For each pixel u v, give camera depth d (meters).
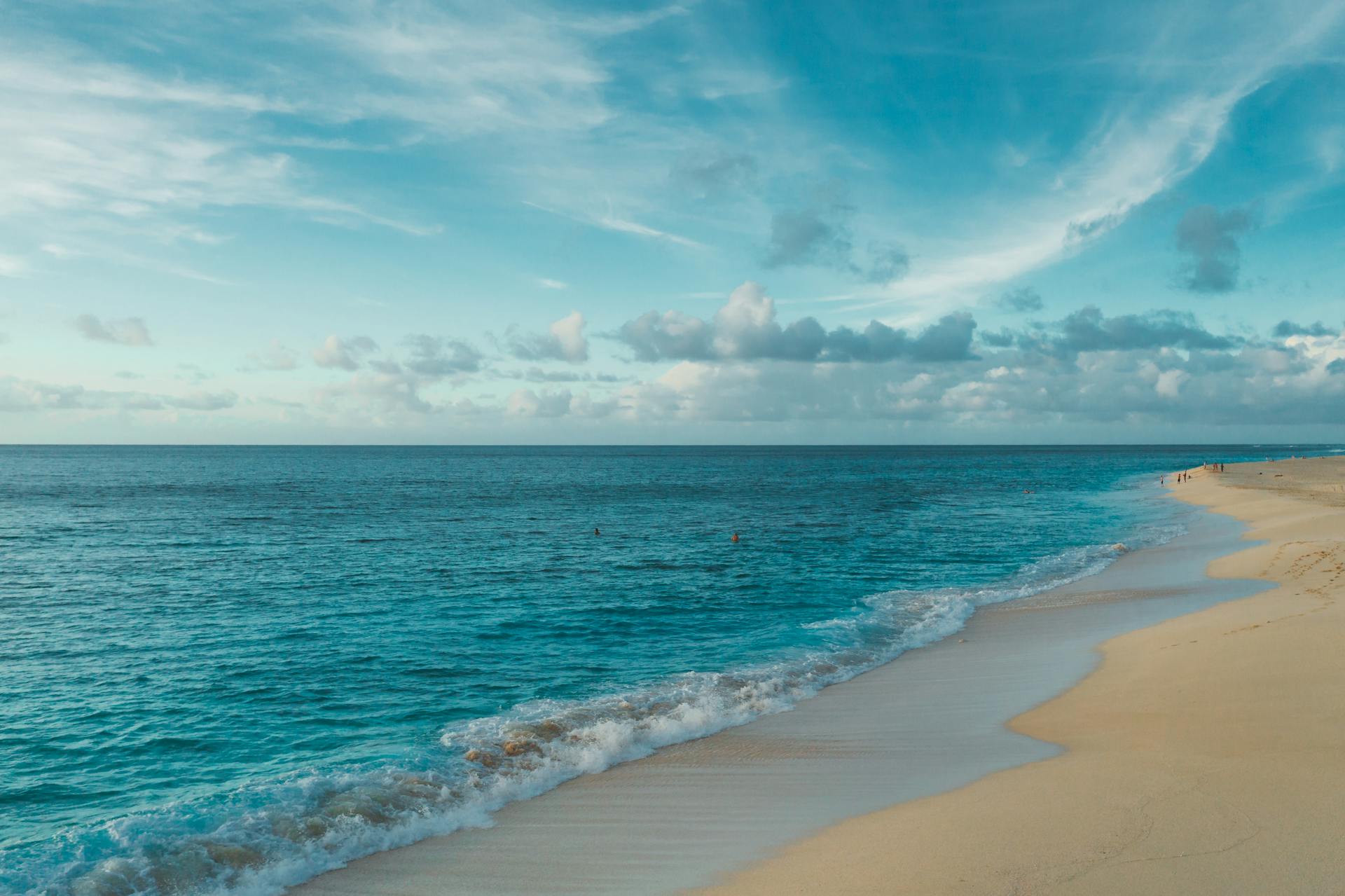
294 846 10.02
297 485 103.44
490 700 17.06
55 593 30.14
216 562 37.97
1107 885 7.53
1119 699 14.30
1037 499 76.19
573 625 24.52
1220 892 7.25
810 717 14.94
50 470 148.25
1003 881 7.80
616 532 50.41
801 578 32.78
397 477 128.62
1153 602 24.25
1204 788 9.59
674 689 17.11
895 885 8.00
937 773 11.67
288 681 18.67
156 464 180.88
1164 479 97.31
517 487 102.44
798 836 9.77
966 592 28.17
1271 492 64.31
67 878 9.23
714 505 72.38
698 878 8.81
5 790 12.77
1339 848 7.83
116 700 17.38
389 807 11.12
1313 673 13.65
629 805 11.13
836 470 161.38
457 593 30.02
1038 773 11.01
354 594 29.77
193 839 10.16
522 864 9.45
